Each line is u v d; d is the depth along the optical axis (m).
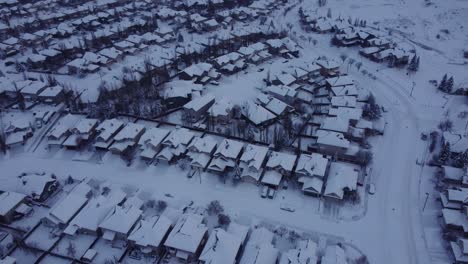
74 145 92.88
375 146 94.56
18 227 72.62
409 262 65.56
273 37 158.75
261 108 102.88
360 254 66.62
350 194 78.06
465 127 100.19
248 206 77.44
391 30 173.12
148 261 66.00
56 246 68.62
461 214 70.44
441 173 83.94
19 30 170.25
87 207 72.56
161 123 102.12
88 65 133.38
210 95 109.75
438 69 135.25
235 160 85.88
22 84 118.50
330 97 113.88
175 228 67.81
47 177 81.69
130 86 115.44
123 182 84.38
